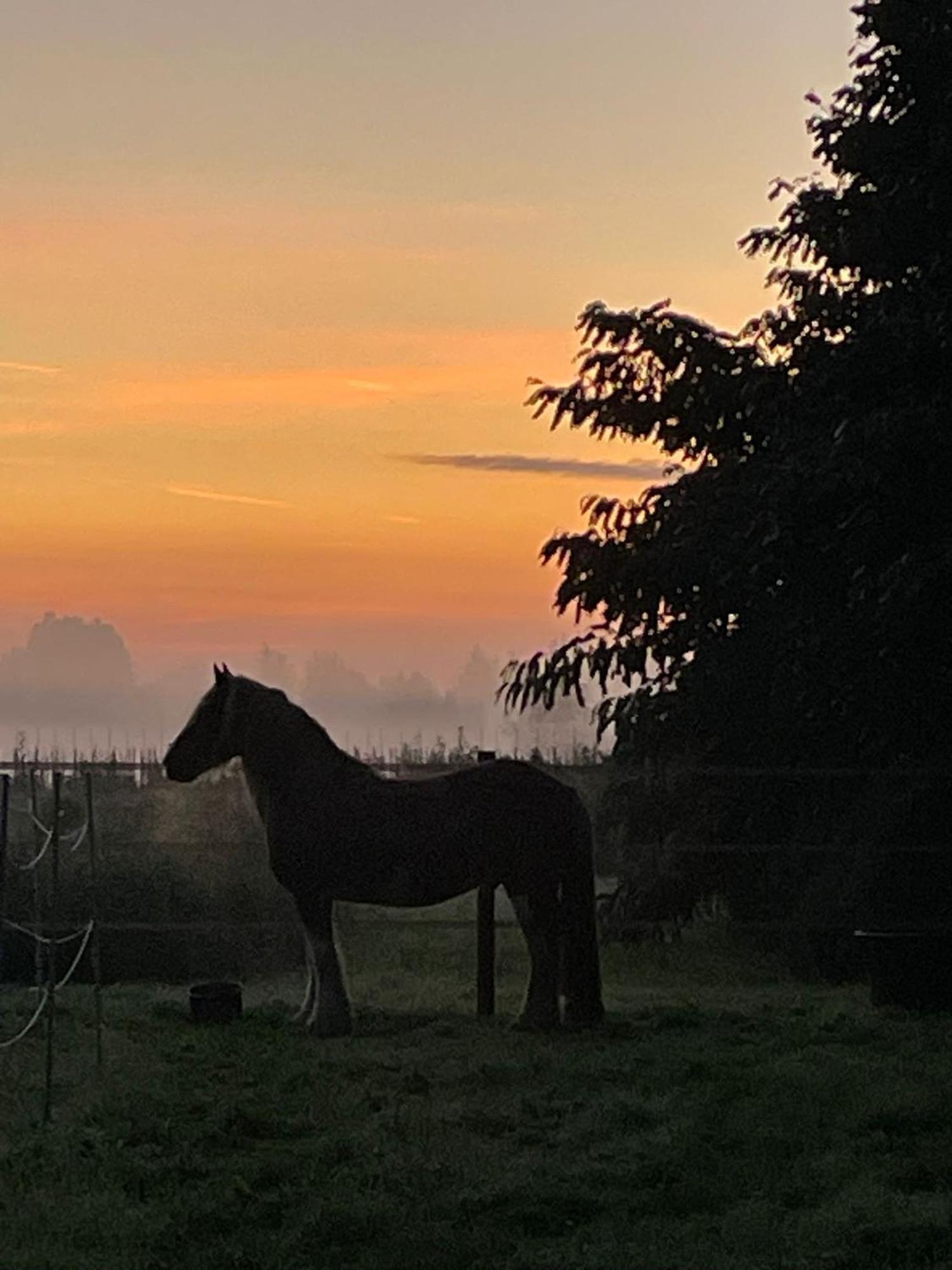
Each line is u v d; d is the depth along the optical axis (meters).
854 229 21.05
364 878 14.47
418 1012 15.72
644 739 21.08
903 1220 8.53
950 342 18.80
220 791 20.62
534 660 22.11
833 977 19.05
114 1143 10.07
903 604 18.11
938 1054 13.16
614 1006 16.28
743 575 20.00
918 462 18.81
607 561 21.47
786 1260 8.03
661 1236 8.43
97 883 18.89
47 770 18.86
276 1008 15.59
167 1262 8.00
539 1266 7.93
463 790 14.62
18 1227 8.48
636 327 22.23
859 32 20.53
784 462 19.72
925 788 18.81
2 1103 11.39
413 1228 8.41
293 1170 9.48
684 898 20.56
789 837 20.27
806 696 19.58
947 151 19.67
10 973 18.56
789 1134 10.35
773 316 22.16
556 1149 10.15
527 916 14.64
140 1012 15.44
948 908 18.72
